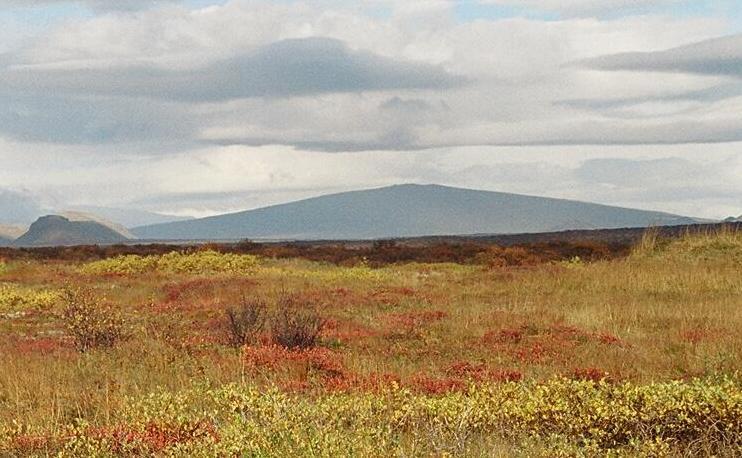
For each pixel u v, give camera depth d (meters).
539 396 8.84
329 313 21.00
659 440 7.52
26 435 8.42
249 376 11.98
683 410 8.20
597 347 15.38
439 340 16.73
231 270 35.53
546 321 18.66
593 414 8.41
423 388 11.03
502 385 9.94
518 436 8.13
